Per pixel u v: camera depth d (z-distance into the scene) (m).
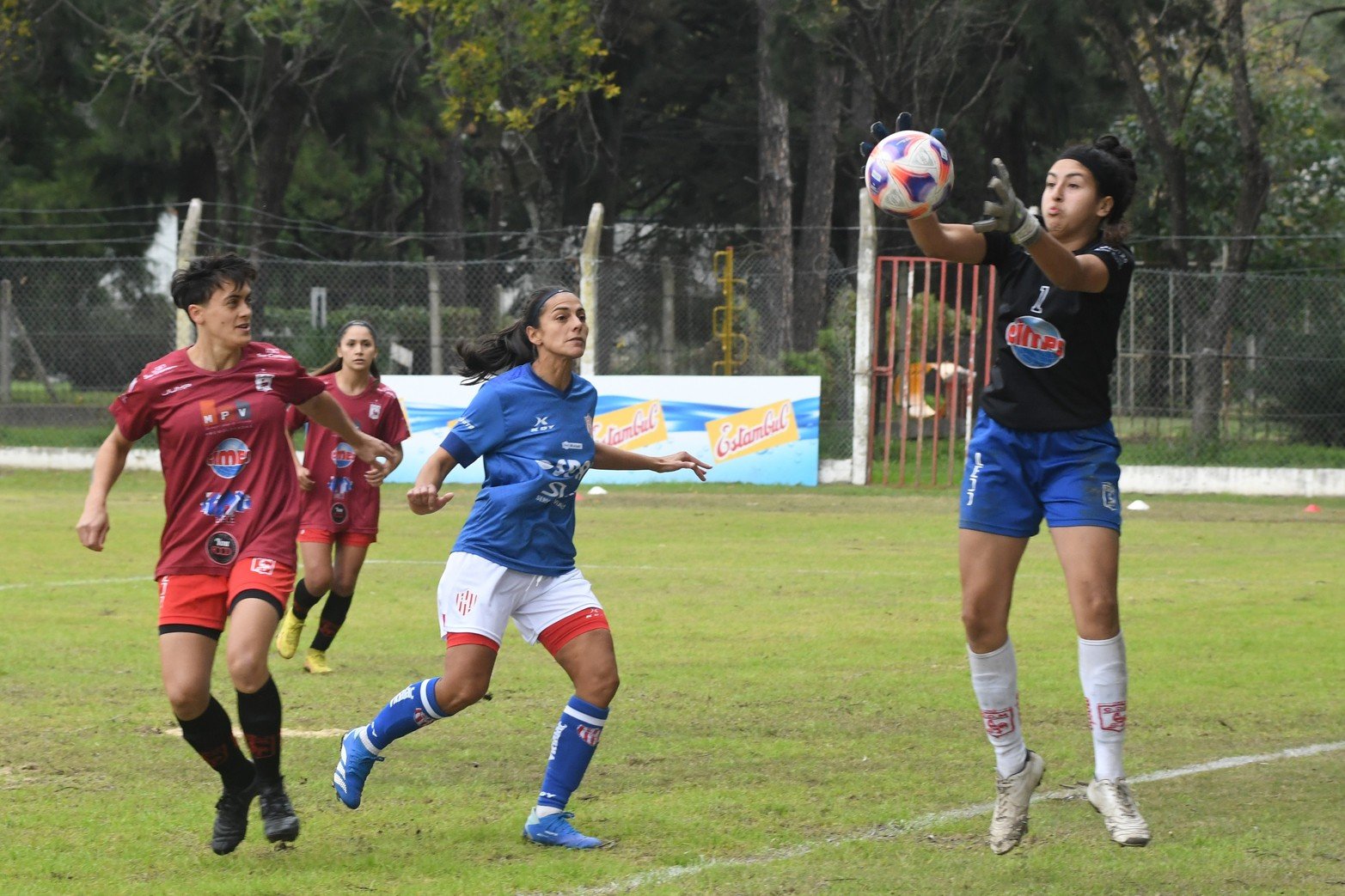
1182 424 69.31
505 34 82.19
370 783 18.05
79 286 84.75
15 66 92.12
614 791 17.64
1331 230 96.69
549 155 94.31
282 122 88.75
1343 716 21.91
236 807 14.95
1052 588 36.34
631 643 28.25
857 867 14.55
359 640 28.88
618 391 64.50
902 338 69.88
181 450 14.89
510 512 15.47
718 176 113.81
